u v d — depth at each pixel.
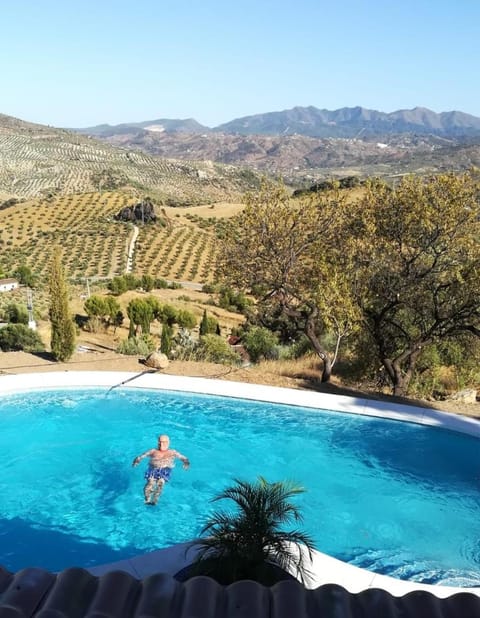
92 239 117.50
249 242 18.23
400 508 11.77
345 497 12.19
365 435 15.22
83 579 3.15
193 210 151.00
